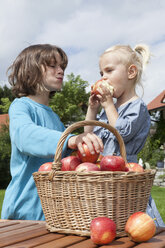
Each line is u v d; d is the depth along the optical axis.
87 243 1.22
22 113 1.83
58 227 1.38
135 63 2.31
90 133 1.51
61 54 2.21
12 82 2.26
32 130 1.61
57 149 1.36
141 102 2.18
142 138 2.14
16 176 1.91
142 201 1.38
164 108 16.55
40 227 1.52
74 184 1.31
